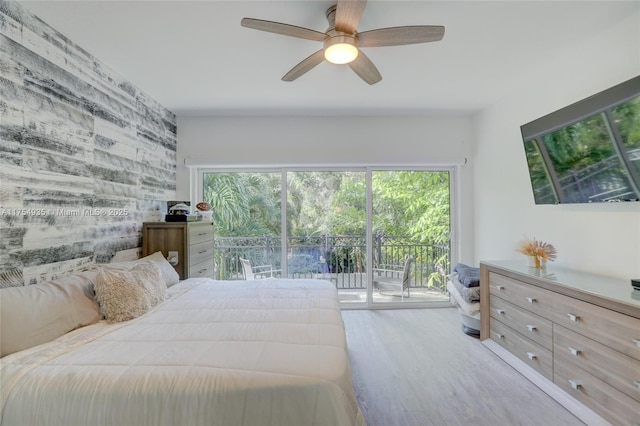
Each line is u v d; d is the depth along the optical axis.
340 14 1.47
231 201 3.85
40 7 1.69
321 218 3.88
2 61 1.59
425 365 2.35
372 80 2.14
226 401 1.07
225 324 1.61
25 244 1.71
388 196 3.88
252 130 3.64
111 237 2.44
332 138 3.67
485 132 3.46
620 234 1.99
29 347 1.32
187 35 1.98
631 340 1.46
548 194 2.42
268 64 2.38
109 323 1.64
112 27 1.89
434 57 2.31
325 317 1.71
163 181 3.29
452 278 3.26
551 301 1.96
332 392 1.09
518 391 2.00
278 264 3.85
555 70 2.45
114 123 2.48
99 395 1.06
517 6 1.73
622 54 1.93
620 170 1.84
